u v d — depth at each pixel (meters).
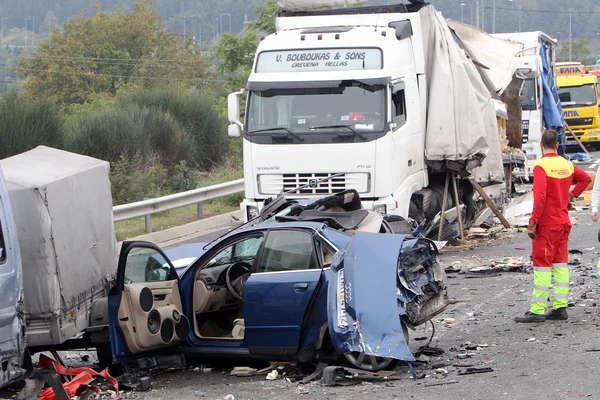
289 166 16.20
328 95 16.22
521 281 14.18
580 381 8.17
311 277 9.22
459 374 8.80
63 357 11.55
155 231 22.55
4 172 9.19
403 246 9.23
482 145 18.28
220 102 43.78
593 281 13.70
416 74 17.75
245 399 8.45
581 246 17.42
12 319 8.22
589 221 20.92
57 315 8.85
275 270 9.48
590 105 44.88
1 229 8.15
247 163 16.53
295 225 9.60
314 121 16.16
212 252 9.91
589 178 11.59
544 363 8.98
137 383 9.27
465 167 18.48
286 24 18.33
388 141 15.85
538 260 11.11
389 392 8.27
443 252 18.03
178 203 23.05
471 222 20.84
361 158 15.85
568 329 10.57
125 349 9.26
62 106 62.38
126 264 9.31
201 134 37.03
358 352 8.93
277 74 16.50
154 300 9.51
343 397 8.21
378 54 16.22
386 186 15.86
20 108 27.58
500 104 23.41
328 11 18.92
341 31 16.73
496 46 23.64
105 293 10.14
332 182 16.05
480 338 10.47
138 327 9.16
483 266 15.85
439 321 11.62
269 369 9.68
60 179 9.19
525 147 31.64
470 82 18.61
